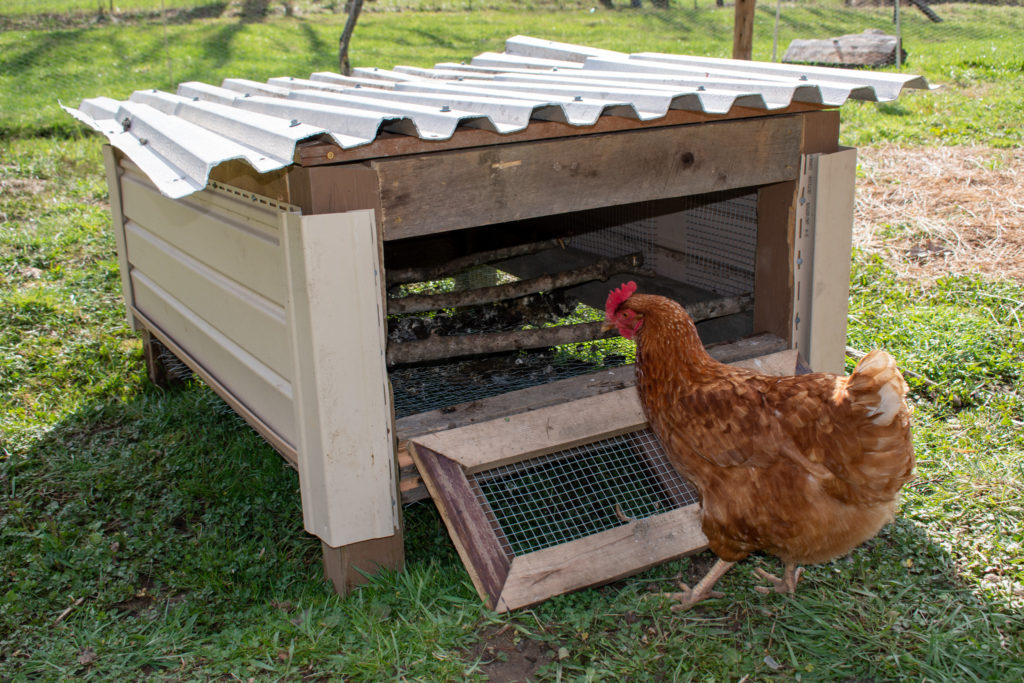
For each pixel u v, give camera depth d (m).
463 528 3.05
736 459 2.80
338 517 3.01
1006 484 3.79
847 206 3.80
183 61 14.59
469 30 17.53
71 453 4.43
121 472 4.22
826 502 2.74
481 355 4.66
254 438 4.55
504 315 5.08
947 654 2.80
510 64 4.86
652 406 3.02
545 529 3.61
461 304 4.51
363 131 2.64
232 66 14.40
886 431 2.57
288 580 3.41
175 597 3.34
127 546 3.61
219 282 3.60
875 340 5.25
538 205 3.07
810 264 3.79
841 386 2.67
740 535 2.90
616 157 3.19
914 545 3.40
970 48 14.64
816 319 3.86
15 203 8.09
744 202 4.07
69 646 2.97
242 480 4.12
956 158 8.99
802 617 3.03
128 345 5.63
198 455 4.38
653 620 3.04
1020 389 4.62
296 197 2.77
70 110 4.31
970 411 4.50
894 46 13.64
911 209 7.62
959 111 10.93
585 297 5.25
